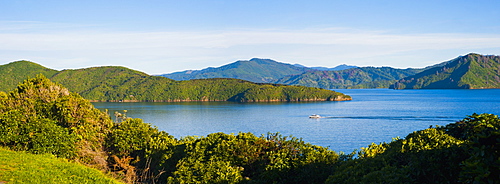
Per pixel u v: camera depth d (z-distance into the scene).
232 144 20.20
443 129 16.34
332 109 189.00
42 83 28.27
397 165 13.88
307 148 19.86
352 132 97.25
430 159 11.61
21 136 22.66
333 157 19.70
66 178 17.83
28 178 16.62
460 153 11.11
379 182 12.08
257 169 19.80
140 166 24.27
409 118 131.75
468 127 14.38
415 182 11.65
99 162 23.66
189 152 20.66
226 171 18.55
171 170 22.34
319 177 18.56
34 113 24.98
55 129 23.38
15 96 26.09
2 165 18.17
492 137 7.71
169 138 26.39
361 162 15.29
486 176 7.38
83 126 24.89
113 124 27.61
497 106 175.88
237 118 148.75
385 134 92.31
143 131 24.92
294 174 18.83
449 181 11.11
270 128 111.19
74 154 23.53
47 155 22.36
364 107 196.50
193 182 18.70
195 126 119.75
